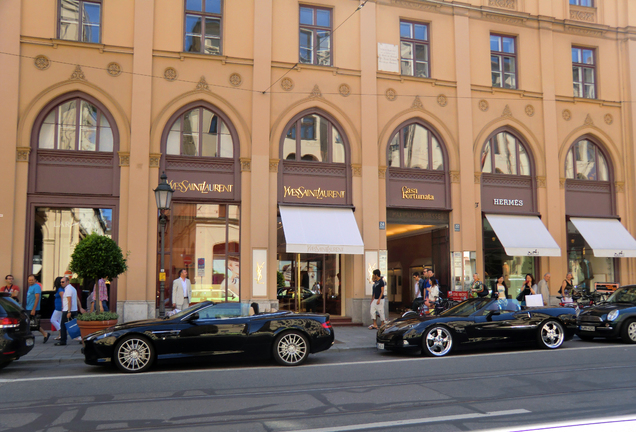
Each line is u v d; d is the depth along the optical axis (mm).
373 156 18016
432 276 17266
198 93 16734
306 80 17766
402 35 19156
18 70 15305
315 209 17297
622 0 21844
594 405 6816
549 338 12086
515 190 19875
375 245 17641
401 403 6977
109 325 12000
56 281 14945
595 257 20797
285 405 6930
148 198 15945
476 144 19422
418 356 11336
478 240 19062
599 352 11523
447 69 19344
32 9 15633
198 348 9906
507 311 11961
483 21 20047
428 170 18750
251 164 16844
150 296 15695
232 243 16750
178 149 16641
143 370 9656
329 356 11734
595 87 21500
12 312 9969
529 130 20109
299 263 17672
